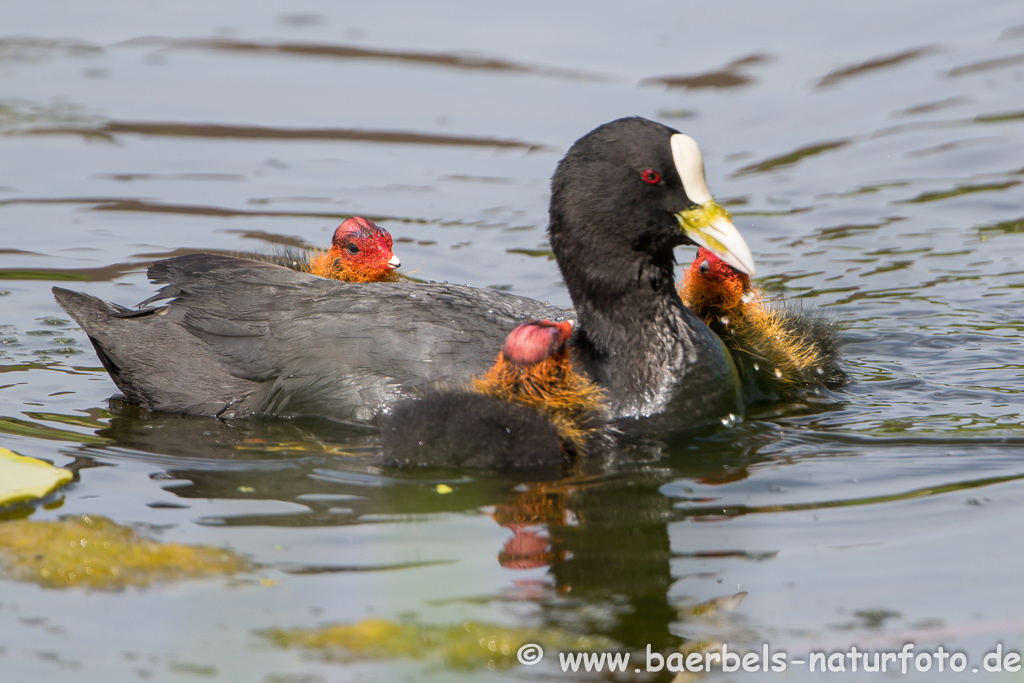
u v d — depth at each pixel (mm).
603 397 10867
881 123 19750
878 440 10250
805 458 9828
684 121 19578
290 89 20891
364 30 23344
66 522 8422
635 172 10914
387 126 19641
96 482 9281
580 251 11234
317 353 10812
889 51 22328
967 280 14812
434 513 8695
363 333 10789
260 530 8375
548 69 21516
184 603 7332
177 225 16359
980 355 12695
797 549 7965
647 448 10203
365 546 8109
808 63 21812
